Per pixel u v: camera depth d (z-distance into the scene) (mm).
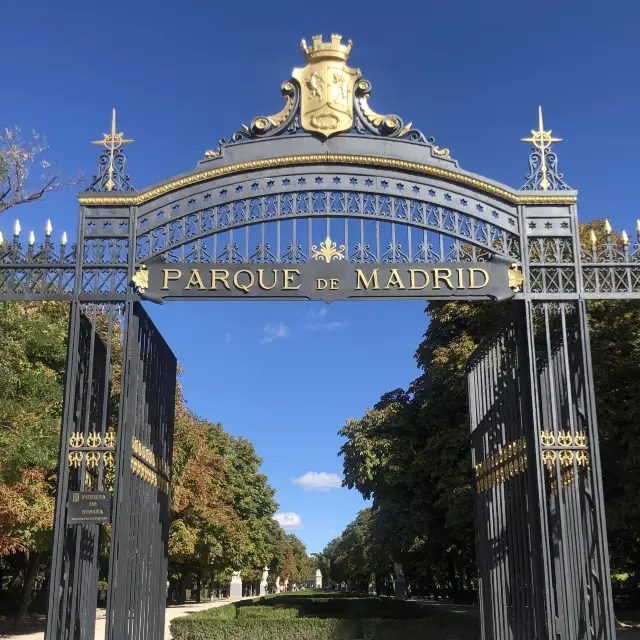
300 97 8086
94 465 7727
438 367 18938
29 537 15422
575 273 7742
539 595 7008
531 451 7406
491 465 9062
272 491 58031
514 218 7941
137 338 7816
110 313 7688
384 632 17297
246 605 25016
